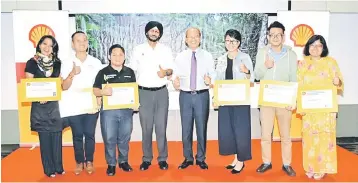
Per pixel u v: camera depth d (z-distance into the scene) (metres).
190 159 3.59
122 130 3.46
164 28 4.73
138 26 4.71
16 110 4.95
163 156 3.62
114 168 3.49
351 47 5.04
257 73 3.29
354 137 5.18
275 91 3.21
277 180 3.29
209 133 5.06
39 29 4.40
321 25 4.53
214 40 4.77
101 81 3.30
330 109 3.11
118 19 4.68
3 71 4.86
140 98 3.43
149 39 3.41
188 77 3.35
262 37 4.78
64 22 4.41
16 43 4.39
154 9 4.70
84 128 3.42
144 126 3.50
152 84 3.41
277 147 4.60
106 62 4.71
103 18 4.66
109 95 3.28
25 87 3.16
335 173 3.47
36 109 3.24
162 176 3.44
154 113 3.50
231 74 3.32
